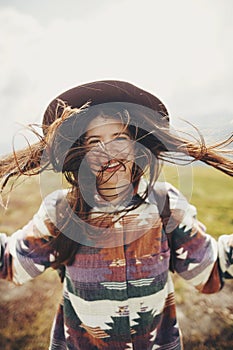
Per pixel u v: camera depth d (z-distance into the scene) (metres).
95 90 0.92
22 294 1.90
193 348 1.57
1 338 1.67
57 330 1.05
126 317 0.91
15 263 0.95
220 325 1.68
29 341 1.65
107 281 0.91
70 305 0.97
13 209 1.83
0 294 1.91
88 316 0.93
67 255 0.92
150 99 0.94
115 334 0.92
